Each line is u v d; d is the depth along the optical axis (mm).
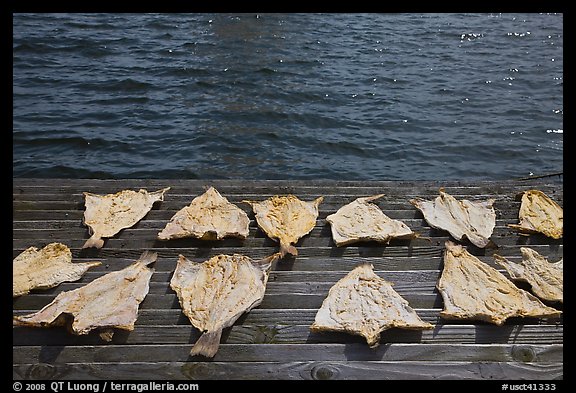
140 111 10977
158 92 12062
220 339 3242
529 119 11562
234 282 3656
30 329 3254
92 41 15406
